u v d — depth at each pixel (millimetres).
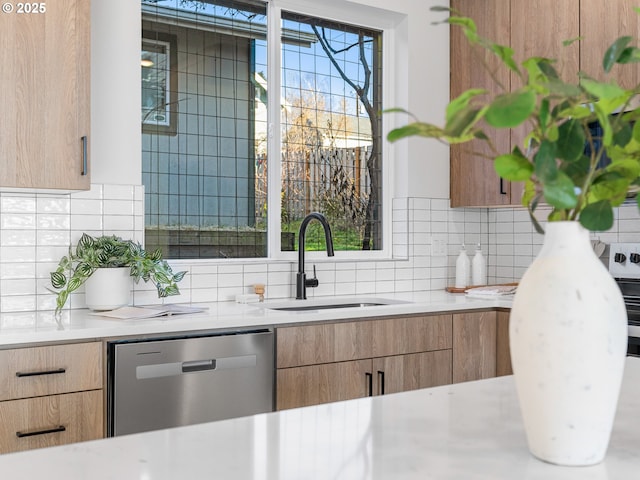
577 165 905
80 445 938
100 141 2773
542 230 921
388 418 1084
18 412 2053
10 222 2596
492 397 1229
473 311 3125
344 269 3467
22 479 799
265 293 3213
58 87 2387
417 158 3762
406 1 3713
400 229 3762
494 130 3584
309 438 973
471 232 3990
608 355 830
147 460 871
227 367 2410
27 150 2336
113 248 2619
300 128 3498
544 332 842
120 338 2238
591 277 839
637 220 3299
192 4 3164
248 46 3336
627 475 830
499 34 3582
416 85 3754
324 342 2648
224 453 902
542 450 872
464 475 826
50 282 2666
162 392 2281
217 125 3225
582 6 3186
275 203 3379
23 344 2076
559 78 929
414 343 2912
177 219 3094
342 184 3648
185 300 2986
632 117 919
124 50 2828
